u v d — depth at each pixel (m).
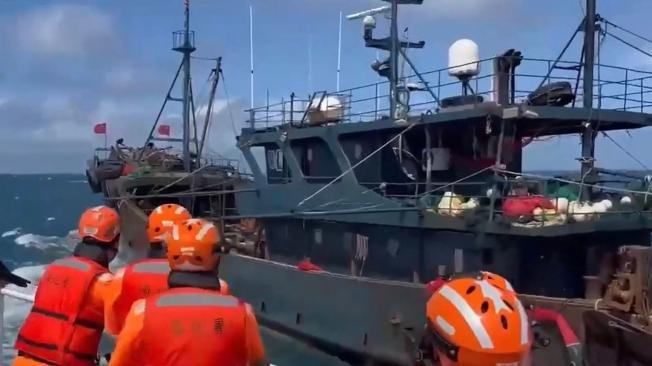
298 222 16.09
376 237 13.78
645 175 12.47
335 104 15.87
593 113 12.34
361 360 13.29
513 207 11.15
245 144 18.16
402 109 14.08
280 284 15.56
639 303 9.84
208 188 23.77
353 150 14.68
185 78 29.50
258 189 17.69
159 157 28.95
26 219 66.25
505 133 12.62
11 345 15.44
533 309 10.50
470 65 13.09
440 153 13.27
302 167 16.23
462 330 3.34
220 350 4.03
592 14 12.67
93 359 5.42
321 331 14.24
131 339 4.03
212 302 4.13
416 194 12.87
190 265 4.25
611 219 11.27
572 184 12.13
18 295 6.03
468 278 3.69
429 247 12.63
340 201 14.54
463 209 11.80
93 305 5.33
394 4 15.40
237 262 17.23
